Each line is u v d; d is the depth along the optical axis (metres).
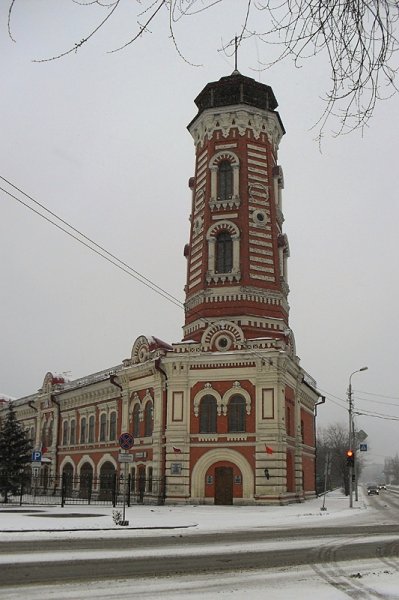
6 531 22.62
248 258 47.84
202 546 19.12
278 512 36.44
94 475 56.59
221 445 43.31
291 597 11.42
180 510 37.12
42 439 70.06
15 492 48.09
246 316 46.31
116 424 53.59
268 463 42.09
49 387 69.06
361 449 55.44
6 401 83.06
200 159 52.28
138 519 28.98
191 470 43.50
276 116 52.41
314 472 59.12
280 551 18.12
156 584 12.45
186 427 44.22
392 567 15.24
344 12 6.09
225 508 39.28
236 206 49.00
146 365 47.56
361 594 11.79
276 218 50.56
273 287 48.00
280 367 43.44
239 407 43.84
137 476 48.09
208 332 45.47
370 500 67.19
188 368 45.19
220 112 51.44
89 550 17.62
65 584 12.20
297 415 49.00
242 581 13.01
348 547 19.39
